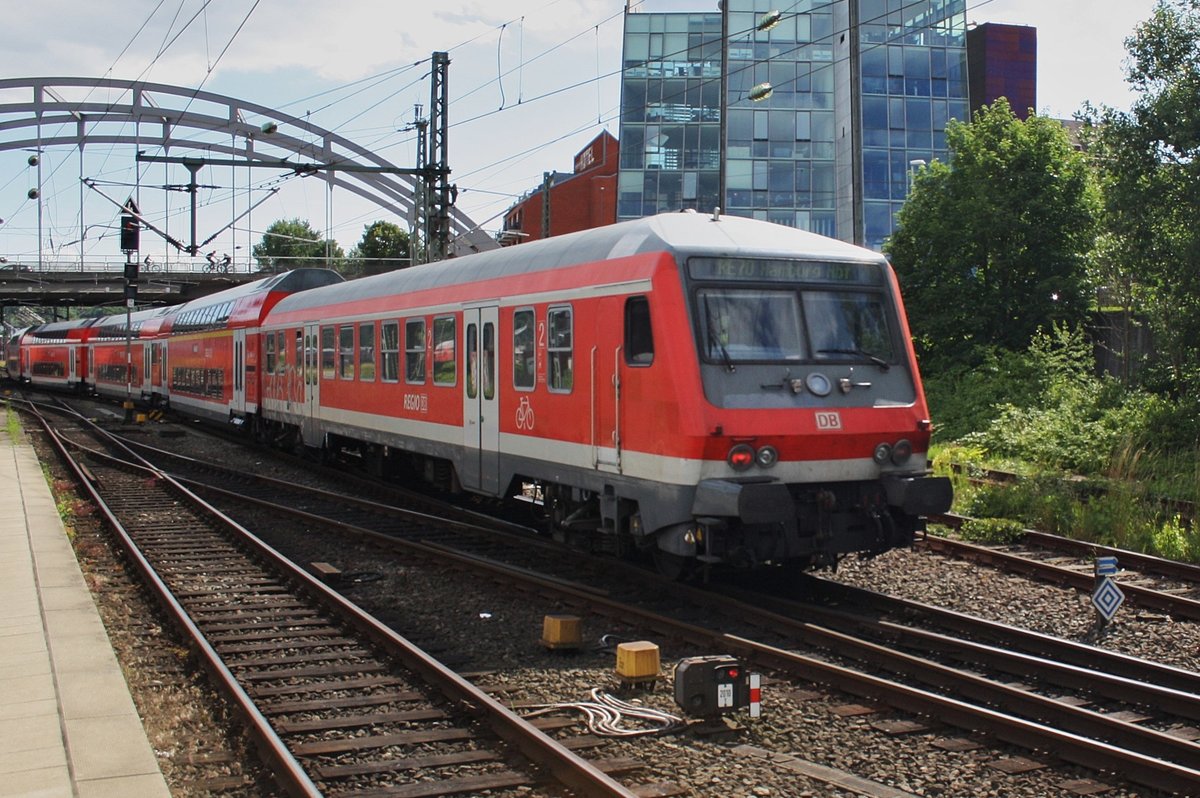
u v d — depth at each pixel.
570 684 7.26
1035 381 23.48
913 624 8.91
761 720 6.54
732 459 8.88
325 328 18.66
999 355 25.95
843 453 9.33
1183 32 20.00
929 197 27.72
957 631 8.64
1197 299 20.17
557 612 9.38
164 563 11.87
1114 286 24.38
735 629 8.77
